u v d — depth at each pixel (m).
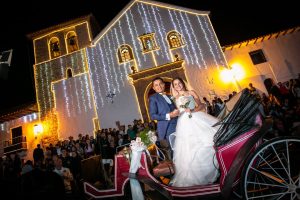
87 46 20.45
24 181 5.30
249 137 3.54
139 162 4.17
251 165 3.43
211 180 3.67
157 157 4.73
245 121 3.60
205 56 18.53
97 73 19.69
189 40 19.17
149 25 20.08
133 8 20.70
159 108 4.55
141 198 4.21
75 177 11.40
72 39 21.64
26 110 19.52
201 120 4.06
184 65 18.56
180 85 4.63
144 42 19.67
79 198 8.28
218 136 3.60
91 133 18.41
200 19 19.56
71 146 14.65
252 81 18.12
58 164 9.20
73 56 20.62
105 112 18.62
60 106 19.55
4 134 20.47
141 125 13.89
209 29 19.17
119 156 4.52
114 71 19.44
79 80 19.84
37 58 21.45
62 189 5.49
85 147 14.31
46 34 22.08
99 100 19.00
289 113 9.48
